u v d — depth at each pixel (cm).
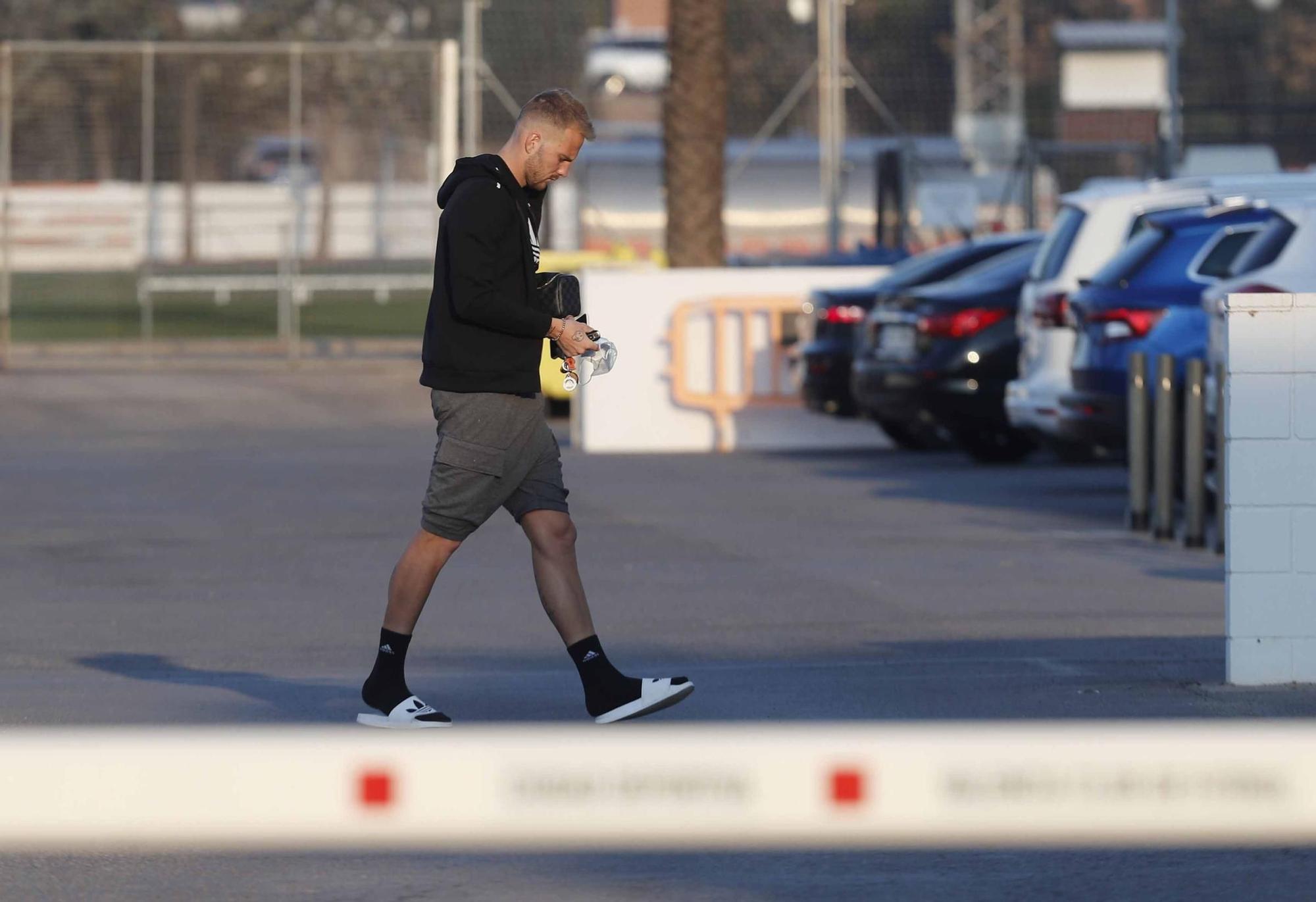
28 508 5244
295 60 10900
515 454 2478
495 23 17288
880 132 17325
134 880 1905
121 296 15788
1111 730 927
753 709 2589
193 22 16975
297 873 1930
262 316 14488
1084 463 6334
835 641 3178
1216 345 4228
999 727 962
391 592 2506
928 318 6103
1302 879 1895
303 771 914
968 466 6328
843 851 1992
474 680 2841
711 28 7794
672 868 1945
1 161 10225
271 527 4838
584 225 12800
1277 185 5225
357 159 15400
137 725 2519
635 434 6906
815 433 6925
